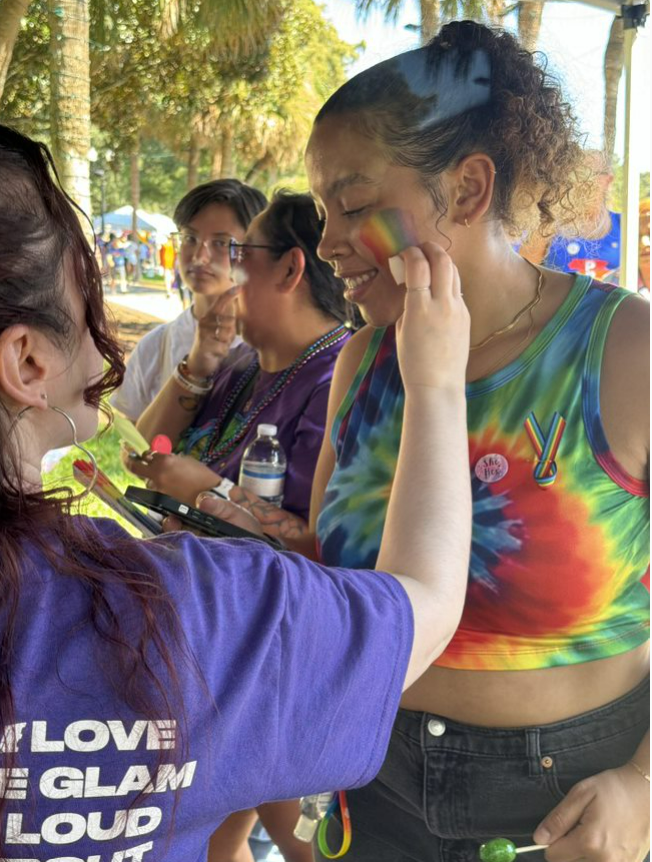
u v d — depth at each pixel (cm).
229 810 75
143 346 274
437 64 114
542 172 115
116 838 69
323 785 80
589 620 113
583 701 115
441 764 119
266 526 168
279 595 77
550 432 111
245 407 200
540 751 115
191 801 71
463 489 95
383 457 126
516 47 114
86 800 68
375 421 128
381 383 128
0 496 72
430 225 116
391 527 93
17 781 67
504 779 117
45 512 74
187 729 70
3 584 69
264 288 190
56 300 75
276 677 75
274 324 190
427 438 95
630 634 114
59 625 70
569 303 112
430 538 91
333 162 121
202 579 76
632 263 121
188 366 215
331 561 131
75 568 72
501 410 113
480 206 114
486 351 115
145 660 69
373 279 123
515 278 115
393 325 124
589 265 122
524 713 116
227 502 164
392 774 125
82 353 79
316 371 186
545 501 111
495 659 116
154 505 144
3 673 67
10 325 72
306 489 178
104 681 69
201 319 213
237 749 73
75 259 77
